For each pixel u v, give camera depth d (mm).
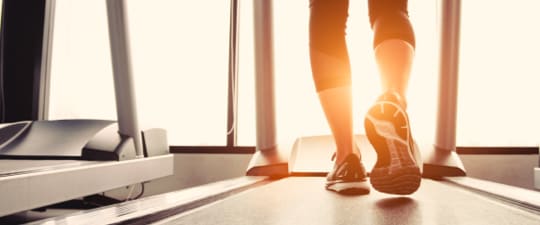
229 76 2359
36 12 2494
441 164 1484
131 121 1469
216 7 2428
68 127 1810
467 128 2180
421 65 2186
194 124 2385
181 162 2281
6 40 2477
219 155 2262
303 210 821
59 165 1171
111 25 1423
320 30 959
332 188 1097
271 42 1643
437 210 814
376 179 898
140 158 1501
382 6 922
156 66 2422
